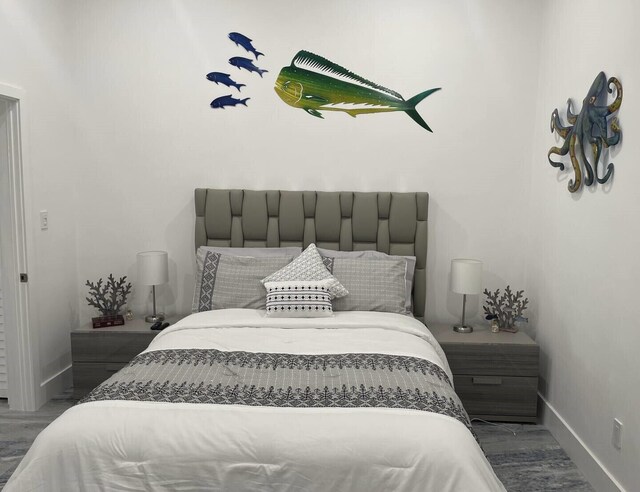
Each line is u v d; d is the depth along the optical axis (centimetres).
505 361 329
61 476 180
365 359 239
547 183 336
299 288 311
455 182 370
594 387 265
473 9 356
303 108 370
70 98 375
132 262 390
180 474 178
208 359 239
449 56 361
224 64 370
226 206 368
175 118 375
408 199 360
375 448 178
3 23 306
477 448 186
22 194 326
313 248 345
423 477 174
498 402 334
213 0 365
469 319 379
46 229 351
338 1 361
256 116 372
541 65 352
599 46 265
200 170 379
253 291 335
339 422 185
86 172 383
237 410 192
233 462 178
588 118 269
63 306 374
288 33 365
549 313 329
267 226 370
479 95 362
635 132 226
